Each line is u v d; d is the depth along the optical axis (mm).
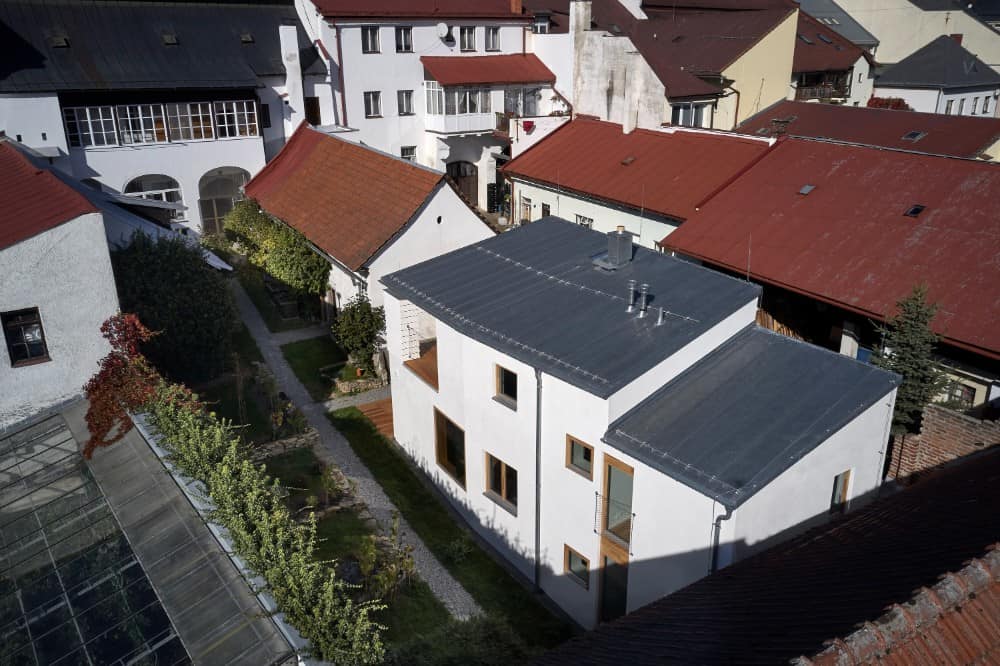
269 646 11055
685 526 13164
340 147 33812
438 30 48094
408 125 48906
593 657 9445
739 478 12484
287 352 29094
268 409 24469
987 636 7047
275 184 35812
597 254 19688
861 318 22906
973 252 20359
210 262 26984
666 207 28344
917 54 58875
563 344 15750
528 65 50500
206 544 13000
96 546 13734
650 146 32844
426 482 21203
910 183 23656
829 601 8328
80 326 17031
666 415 14445
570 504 15773
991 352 17734
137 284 23156
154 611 12094
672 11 60250
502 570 17953
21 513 14938
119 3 41062
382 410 24953
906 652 6809
